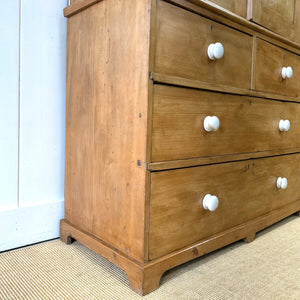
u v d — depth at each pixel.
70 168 1.05
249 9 0.99
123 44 0.79
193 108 0.84
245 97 1.01
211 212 0.93
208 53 0.85
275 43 1.12
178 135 0.80
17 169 1.00
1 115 0.95
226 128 0.95
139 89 0.74
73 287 0.78
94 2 0.89
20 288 0.76
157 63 0.74
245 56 0.99
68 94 1.05
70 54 1.04
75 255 0.96
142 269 0.74
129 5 0.77
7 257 0.93
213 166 0.92
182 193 0.83
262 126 1.10
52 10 1.04
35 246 1.03
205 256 0.98
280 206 1.27
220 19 0.88
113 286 0.79
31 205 1.03
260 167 1.12
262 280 0.84
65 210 1.09
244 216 1.07
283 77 1.18
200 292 0.77
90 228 0.96
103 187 0.89
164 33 0.75
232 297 0.75
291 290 0.79
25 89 1.00
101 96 0.89
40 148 1.05
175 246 0.83
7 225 0.97
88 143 0.95
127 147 0.79
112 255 0.84
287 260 0.96
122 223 0.82
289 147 1.28
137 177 0.76
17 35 0.97
